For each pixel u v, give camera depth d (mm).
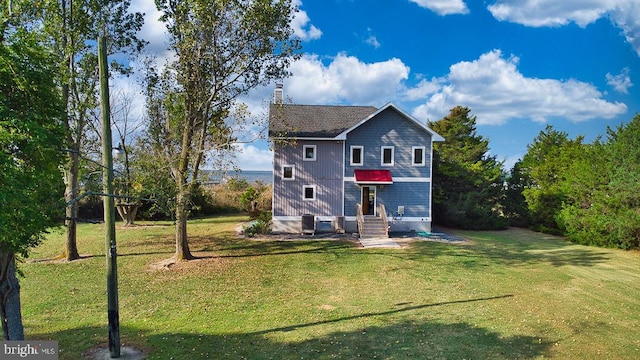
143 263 18641
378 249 22422
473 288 15016
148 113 20188
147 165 18797
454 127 39750
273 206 28625
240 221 35469
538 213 32281
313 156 28641
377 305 12961
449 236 27766
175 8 18125
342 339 10148
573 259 20734
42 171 7160
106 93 9070
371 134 28734
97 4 18578
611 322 11562
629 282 16125
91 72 19422
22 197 6129
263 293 14250
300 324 11219
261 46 19000
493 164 37719
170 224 33781
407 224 28781
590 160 26766
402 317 11820
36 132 6652
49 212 7227
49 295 13656
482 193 34438
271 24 18594
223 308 12570
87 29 18656
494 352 9484
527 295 14188
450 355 9289
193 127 19328
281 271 17406
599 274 17453
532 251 23031
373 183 27578
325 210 28703
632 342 10180
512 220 36469
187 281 15688
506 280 16234
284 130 26547
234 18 18250
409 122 28812
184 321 11398
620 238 23359
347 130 27734
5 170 6070
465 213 33312
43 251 21344
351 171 28703
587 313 12320
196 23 17969
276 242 24500
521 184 36938
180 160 18875
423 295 14086
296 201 28625
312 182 28625
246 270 17516
